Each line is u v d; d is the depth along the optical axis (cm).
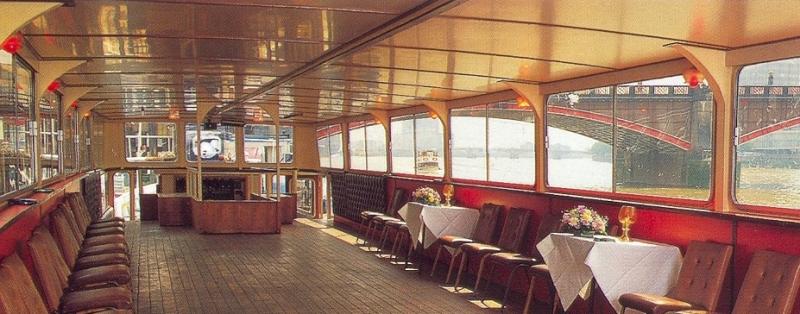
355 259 1025
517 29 499
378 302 723
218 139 1809
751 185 514
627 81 648
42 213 639
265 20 495
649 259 543
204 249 1123
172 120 1744
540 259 699
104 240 750
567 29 491
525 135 840
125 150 1719
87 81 857
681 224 561
